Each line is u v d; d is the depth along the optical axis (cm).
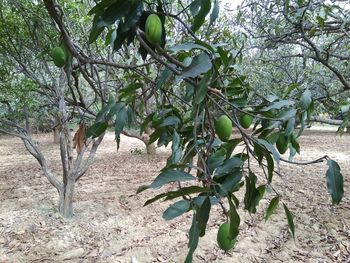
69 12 438
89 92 614
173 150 117
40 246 404
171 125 133
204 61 76
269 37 369
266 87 423
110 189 632
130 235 436
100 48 430
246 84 123
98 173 766
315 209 505
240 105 116
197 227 72
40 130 1681
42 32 430
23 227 445
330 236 418
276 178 680
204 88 78
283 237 420
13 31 440
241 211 489
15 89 444
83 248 404
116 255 388
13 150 1235
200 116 112
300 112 123
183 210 82
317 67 424
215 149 114
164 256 384
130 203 548
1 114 512
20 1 416
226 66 92
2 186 667
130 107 121
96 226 459
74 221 473
